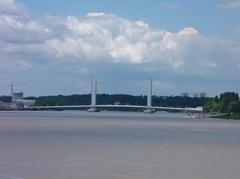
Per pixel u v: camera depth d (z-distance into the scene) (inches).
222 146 4690.0
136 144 4751.5
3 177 2704.2
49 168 3024.1
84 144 4628.4
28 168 3014.3
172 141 5216.5
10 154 3710.6
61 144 4586.6
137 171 2997.0
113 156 3688.5
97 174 2859.3
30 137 5462.6
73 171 2935.5
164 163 3358.8
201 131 7436.0
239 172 3029.0
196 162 3449.8
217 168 3174.2
